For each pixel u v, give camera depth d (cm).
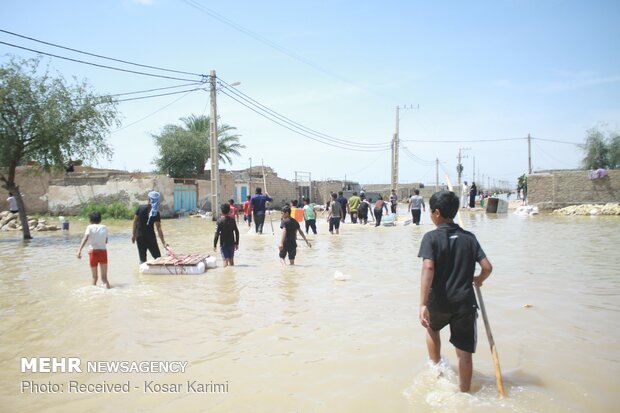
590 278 814
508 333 519
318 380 405
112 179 3036
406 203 6391
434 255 375
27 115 1633
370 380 402
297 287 789
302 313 621
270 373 424
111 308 666
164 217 3009
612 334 512
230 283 832
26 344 520
